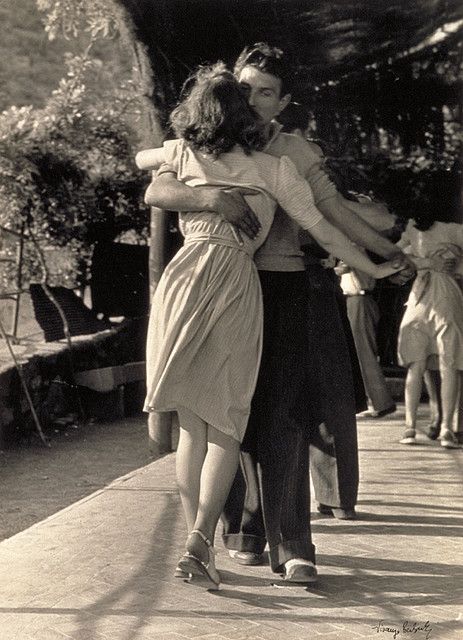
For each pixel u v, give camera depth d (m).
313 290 5.92
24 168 11.62
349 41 11.48
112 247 12.94
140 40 10.21
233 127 4.85
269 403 4.96
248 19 10.32
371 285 9.62
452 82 12.68
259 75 5.00
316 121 12.25
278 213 5.08
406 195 13.06
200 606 4.73
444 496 6.93
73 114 12.09
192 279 4.80
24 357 10.50
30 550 5.68
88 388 11.66
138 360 13.09
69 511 6.59
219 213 4.82
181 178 4.96
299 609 4.68
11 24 17.98
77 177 12.37
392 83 12.45
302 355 5.00
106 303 13.01
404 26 11.44
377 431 9.74
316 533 5.98
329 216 5.13
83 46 16.97
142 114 11.27
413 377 9.06
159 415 9.38
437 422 9.28
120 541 5.82
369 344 9.45
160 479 7.61
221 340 4.76
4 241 12.41
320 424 6.23
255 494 5.31
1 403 9.84
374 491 7.07
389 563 5.39
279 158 4.95
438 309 8.90
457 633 4.37
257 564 5.35
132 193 12.86
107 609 4.69
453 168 13.06
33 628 4.46
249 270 4.86
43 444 10.14
